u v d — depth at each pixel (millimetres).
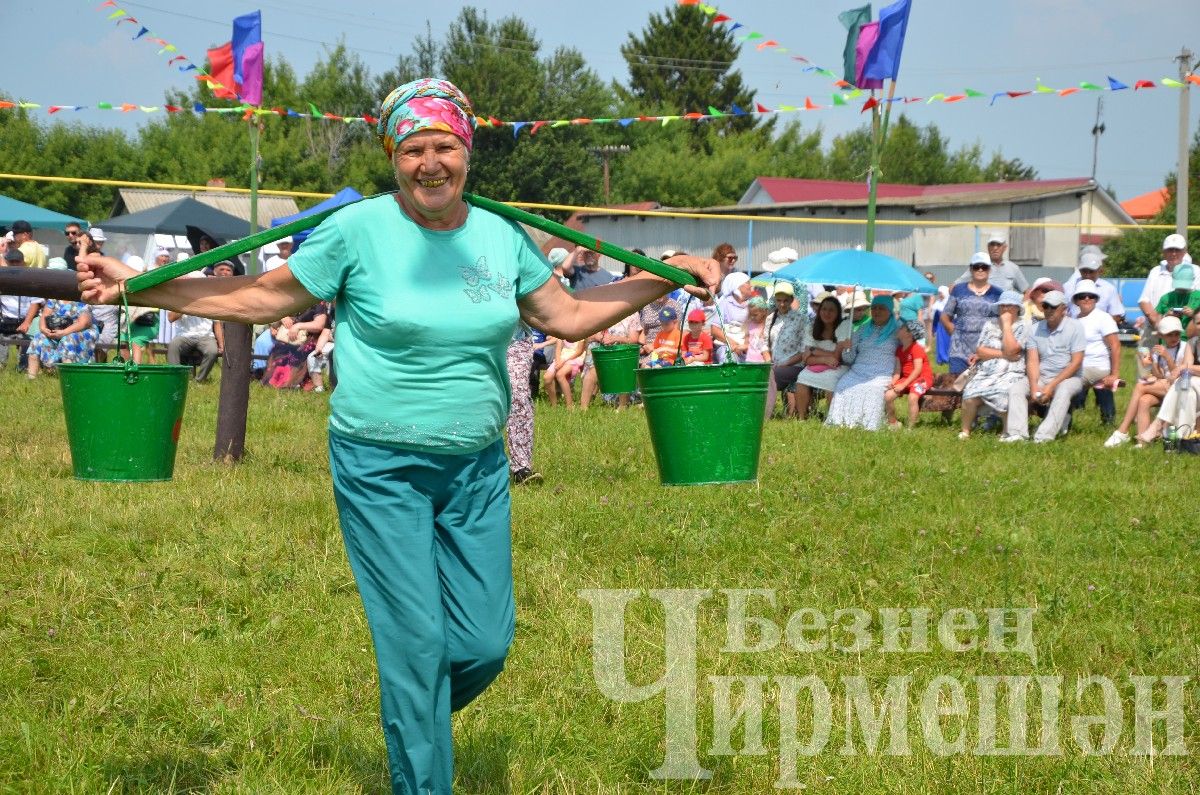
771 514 7562
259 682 4711
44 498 7504
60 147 55406
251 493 7777
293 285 3527
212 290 3619
